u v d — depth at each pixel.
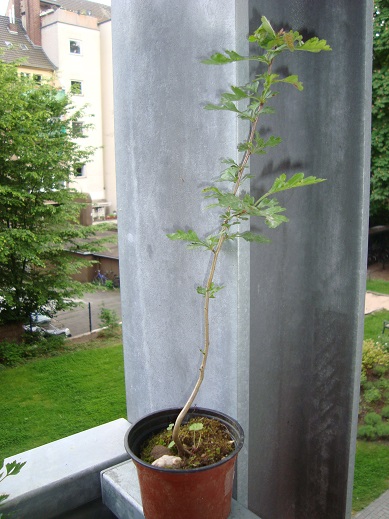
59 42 23.03
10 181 8.41
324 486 2.16
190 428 1.64
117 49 2.19
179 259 2.00
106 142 25.45
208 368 1.92
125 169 2.27
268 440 2.08
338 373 2.05
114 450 2.21
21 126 8.03
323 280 2.06
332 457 2.11
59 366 7.32
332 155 1.96
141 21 2.00
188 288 1.98
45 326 10.54
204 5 1.70
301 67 1.95
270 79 1.34
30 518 1.94
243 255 1.72
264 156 1.86
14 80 8.24
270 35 1.24
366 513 3.55
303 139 2.00
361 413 4.95
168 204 2.03
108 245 17.64
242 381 1.79
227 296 1.77
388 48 10.94
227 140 1.70
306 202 2.06
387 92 10.98
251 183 1.83
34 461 2.13
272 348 2.02
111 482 2.00
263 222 1.90
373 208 12.52
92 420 5.42
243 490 1.87
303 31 1.92
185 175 1.92
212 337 1.87
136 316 2.34
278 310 2.02
